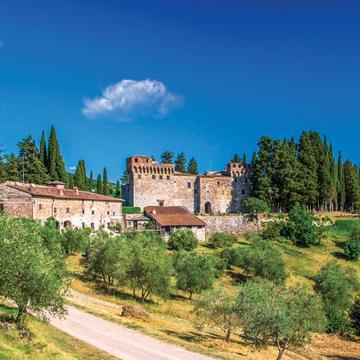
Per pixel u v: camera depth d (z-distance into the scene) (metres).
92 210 134.62
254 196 170.00
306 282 112.88
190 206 174.38
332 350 73.62
